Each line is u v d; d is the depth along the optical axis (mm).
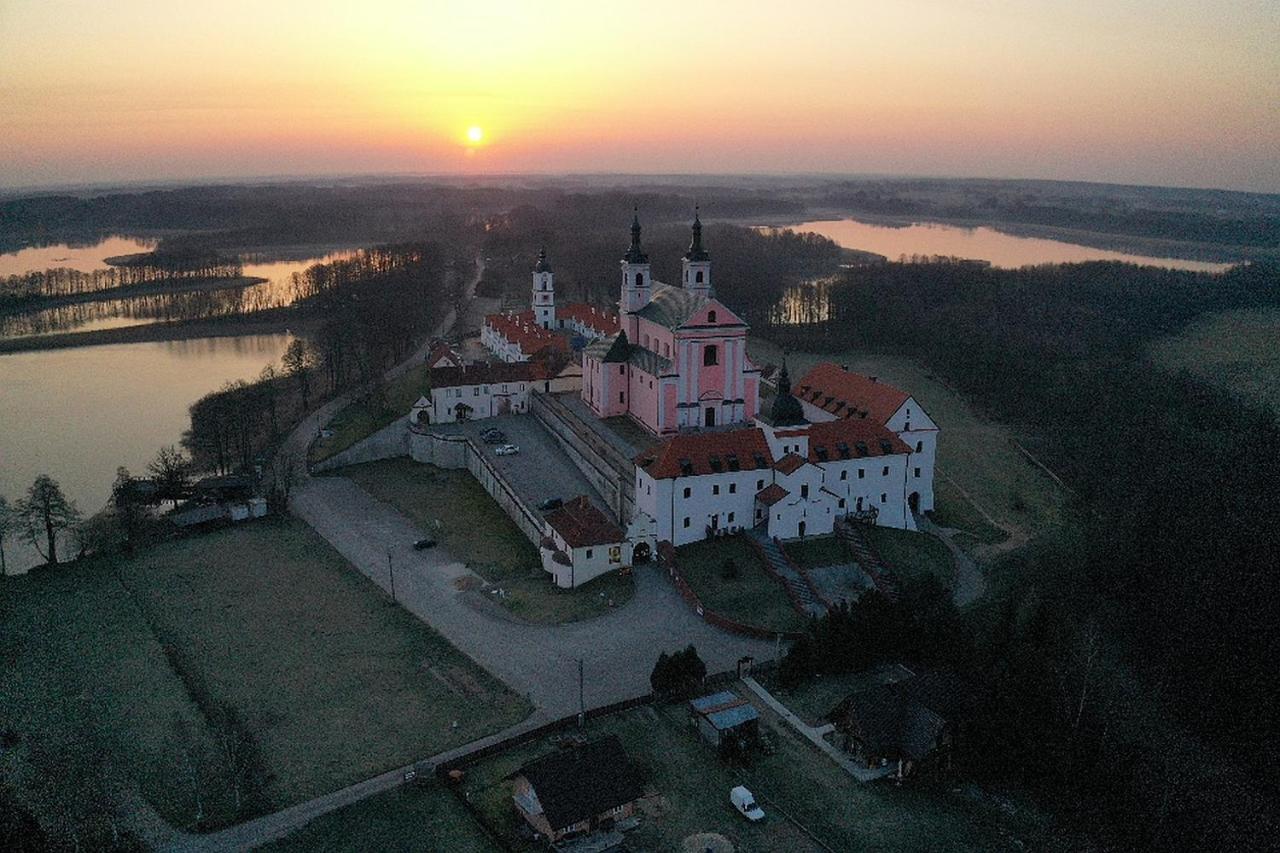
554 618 112625
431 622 112250
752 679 98938
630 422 167000
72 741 87125
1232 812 82812
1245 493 138875
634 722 91250
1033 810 80688
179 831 76312
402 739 88688
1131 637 110625
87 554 133375
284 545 135250
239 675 100438
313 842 75000
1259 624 102188
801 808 79312
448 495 154625
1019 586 121062
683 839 75188
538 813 75750
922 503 144250
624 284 176750
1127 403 186375
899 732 85625
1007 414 198625
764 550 124125
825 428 133125
